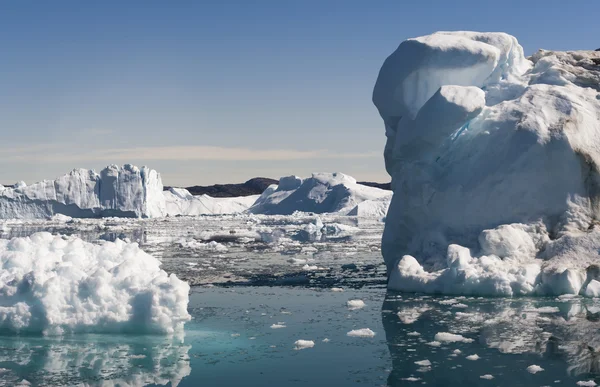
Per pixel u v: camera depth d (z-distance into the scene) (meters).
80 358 8.18
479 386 6.82
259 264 20.72
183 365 7.89
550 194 13.80
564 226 13.34
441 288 13.02
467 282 12.59
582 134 14.22
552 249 12.91
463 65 16.12
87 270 9.95
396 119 17.38
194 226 56.91
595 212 13.56
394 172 17.58
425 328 9.80
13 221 70.50
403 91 16.81
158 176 93.50
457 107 14.80
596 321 9.88
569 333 9.12
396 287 13.88
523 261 12.95
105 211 81.56
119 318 9.40
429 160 15.61
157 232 45.25
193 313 11.52
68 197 79.44
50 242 10.89
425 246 14.57
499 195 14.09
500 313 10.66
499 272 12.48
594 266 12.08
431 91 16.64
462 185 14.54
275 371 7.58
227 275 17.70
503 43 16.69
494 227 13.97
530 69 17.28
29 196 78.25
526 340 8.80
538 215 13.75
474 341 8.84
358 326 10.12
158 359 8.14
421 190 14.95
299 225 56.16
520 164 14.05
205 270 19.05
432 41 16.31
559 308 10.92
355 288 14.57
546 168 13.88
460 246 13.54
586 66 16.62
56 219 72.62
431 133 15.09
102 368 7.75
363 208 76.38
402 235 15.76
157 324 9.37
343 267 19.61
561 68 16.28
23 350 8.54
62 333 9.32
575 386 6.74
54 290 9.41
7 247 10.59
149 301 9.44
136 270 9.96
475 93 15.09
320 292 14.05
